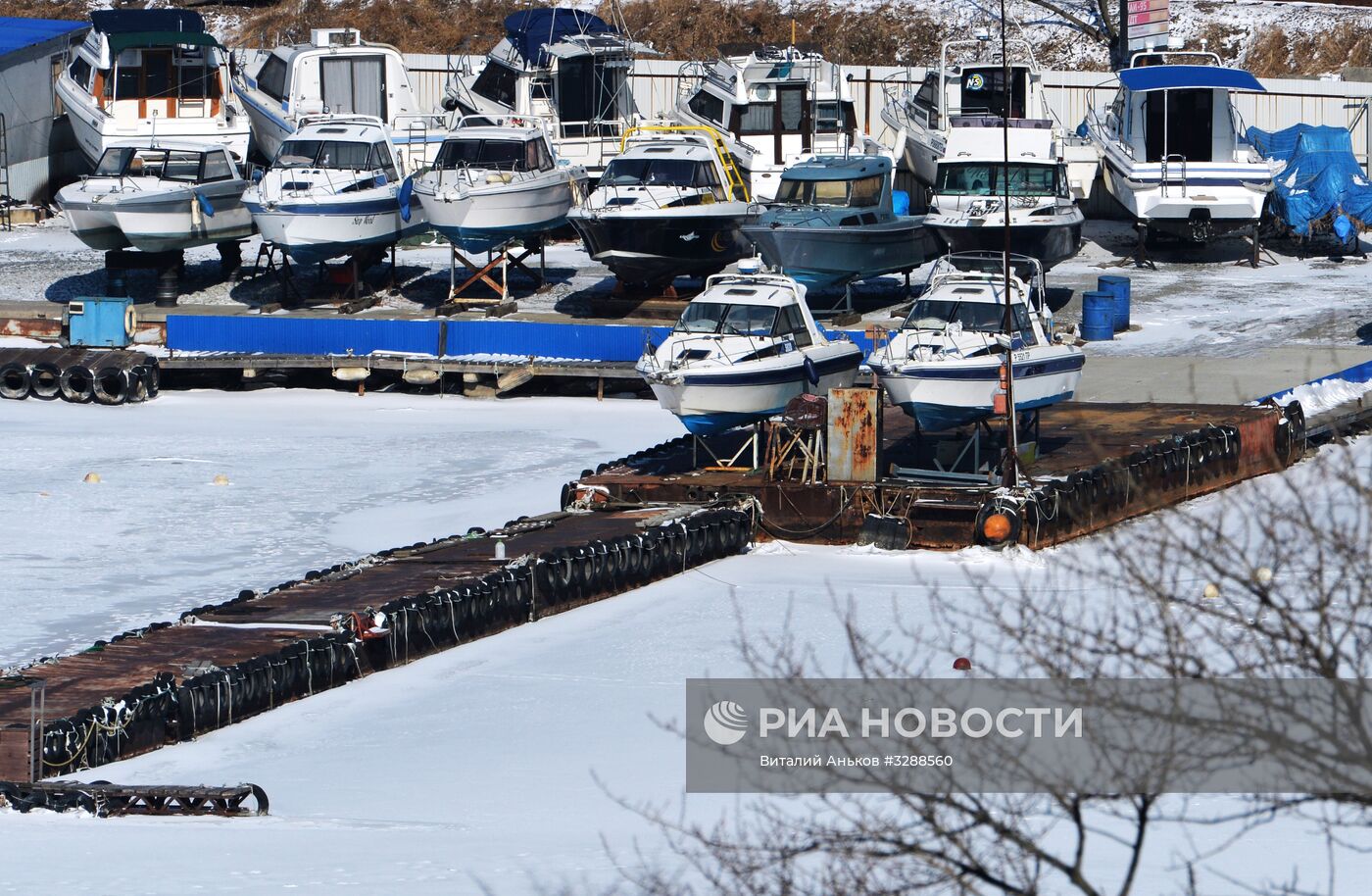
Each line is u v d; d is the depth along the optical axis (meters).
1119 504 89.94
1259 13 190.25
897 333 94.25
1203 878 39.88
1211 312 134.62
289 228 139.25
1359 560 30.08
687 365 94.06
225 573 85.25
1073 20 190.12
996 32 188.38
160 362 131.50
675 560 84.31
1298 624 30.02
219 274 154.12
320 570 85.25
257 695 64.75
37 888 40.00
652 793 52.53
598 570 80.25
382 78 161.25
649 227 134.12
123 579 84.06
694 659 69.94
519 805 51.97
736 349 95.06
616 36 160.88
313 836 47.38
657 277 138.00
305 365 131.00
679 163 137.38
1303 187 154.38
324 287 148.38
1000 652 41.78
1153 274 148.38
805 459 92.69
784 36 191.88
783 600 78.75
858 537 88.94
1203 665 31.02
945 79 153.25
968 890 33.56
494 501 98.94
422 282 150.75
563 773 55.75
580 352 127.81
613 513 91.31
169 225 142.50
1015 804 40.91
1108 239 158.88
